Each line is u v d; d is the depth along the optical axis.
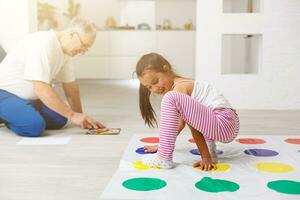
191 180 1.47
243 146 1.99
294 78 3.28
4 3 3.38
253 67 4.37
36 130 2.21
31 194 1.36
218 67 3.30
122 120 2.76
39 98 2.28
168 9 6.18
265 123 2.66
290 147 1.97
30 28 3.45
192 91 1.65
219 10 3.24
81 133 2.33
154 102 3.71
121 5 6.19
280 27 3.23
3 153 1.88
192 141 2.09
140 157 1.78
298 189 1.37
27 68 2.18
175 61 5.77
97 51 5.82
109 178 1.52
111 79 5.89
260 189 1.37
